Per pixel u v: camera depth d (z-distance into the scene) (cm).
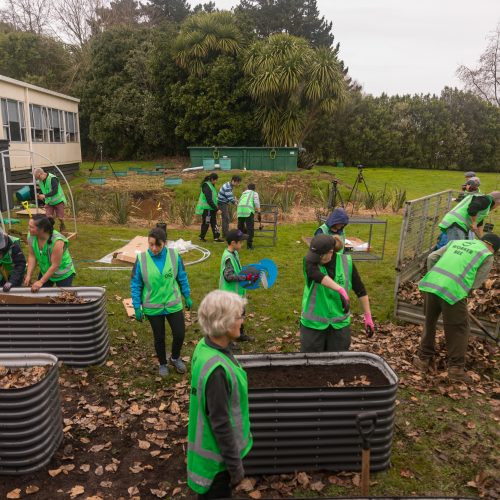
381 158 3042
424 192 1888
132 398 446
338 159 3028
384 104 3045
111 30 3112
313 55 2219
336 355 385
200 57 2542
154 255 455
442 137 2994
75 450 372
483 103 3008
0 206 1272
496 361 527
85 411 425
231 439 226
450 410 433
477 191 833
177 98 2642
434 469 356
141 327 602
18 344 489
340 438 337
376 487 335
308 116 2345
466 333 475
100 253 946
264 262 513
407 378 488
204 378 229
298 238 1138
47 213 1066
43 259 515
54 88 3306
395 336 595
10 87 1559
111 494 327
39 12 3709
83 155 3281
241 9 3781
